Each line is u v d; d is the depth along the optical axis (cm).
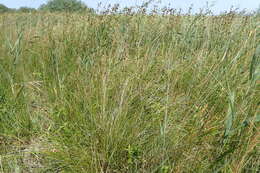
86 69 249
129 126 181
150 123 188
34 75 290
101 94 204
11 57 295
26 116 220
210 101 202
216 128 165
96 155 171
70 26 374
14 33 368
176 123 187
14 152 190
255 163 147
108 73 211
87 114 205
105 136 177
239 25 313
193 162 154
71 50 323
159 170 155
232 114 147
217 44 295
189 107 196
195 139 164
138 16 372
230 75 216
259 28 288
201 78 230
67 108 220
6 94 243
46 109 238
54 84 255
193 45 303
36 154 185
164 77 233
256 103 178
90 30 349
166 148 161
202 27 337
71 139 188
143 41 316
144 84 219
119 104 189
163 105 206
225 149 158
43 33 363
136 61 243
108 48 296
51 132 201
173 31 334
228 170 147
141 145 175
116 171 168
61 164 175
